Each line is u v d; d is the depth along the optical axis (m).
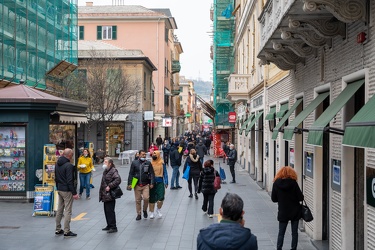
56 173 11.37
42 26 28.86
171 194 19.09
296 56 12.57
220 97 49.31
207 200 14.53
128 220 13.45
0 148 16.08
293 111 13.31
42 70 28.50
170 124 52.66
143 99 43.69
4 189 16.06
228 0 46.31
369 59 7.25
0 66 23.12
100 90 34.91
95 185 21.69
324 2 7.26
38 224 12.70
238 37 36.69
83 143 24.28
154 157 13.79
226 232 4.32
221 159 40.59
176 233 11.76
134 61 42.84
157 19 55.50
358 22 7.81
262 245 10.52
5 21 24.09
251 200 17.48
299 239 11.14
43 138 16.19
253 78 26.36
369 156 7.04
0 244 10.49
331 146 9.38
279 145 16.70
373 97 6.38
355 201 8.48
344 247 8.48
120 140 42.25
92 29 55.78
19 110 15.84
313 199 10.92
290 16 8.68
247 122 27.05
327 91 10.34
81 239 11.04
